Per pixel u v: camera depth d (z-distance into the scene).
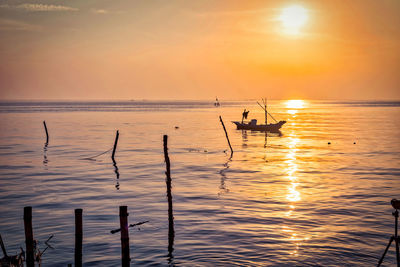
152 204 23.38
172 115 140.25
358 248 16.34
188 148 50.53
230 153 46.03
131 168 36.00
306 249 16.31
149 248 16.67
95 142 56.88
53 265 15.16
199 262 15.25
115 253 16.22
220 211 21.77
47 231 18.72
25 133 70.44
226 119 118.12
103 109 199.88
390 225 19.12
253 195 25.41
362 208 22.12
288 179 30.62
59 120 108.81
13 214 21.30
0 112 160.75
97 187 28.02
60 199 24.55
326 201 23.75
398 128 81.19
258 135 68.31
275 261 15.20
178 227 19.16
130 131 75.31
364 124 94.62
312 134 69.75
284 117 132.62
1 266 11.90
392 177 31.06
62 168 35.94
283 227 18.98
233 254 15.91
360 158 41.44
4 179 30.81
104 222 20.05
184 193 26.08
